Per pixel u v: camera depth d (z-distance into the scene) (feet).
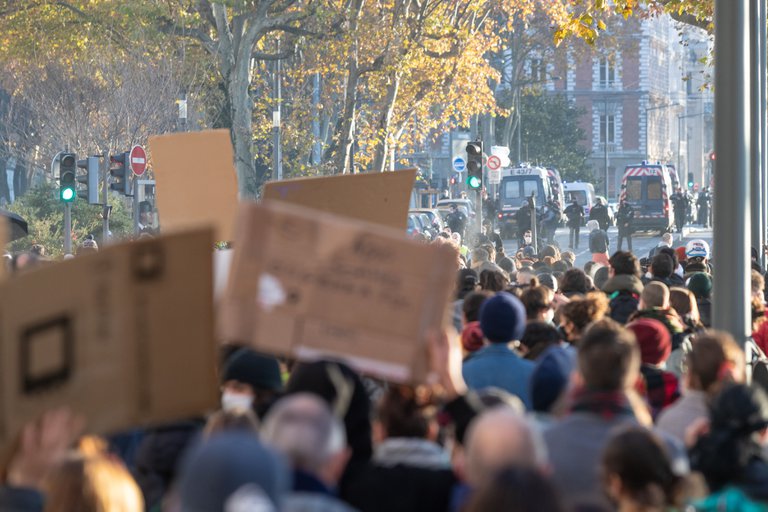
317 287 38.22
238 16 345.51
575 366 49.26
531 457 33.83
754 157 197.06
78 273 34.09
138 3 343.05
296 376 41.01
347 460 41.29
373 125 423.23
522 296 73.87
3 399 34.58
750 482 43.37
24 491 34.91
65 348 34.27
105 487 35.70
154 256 33.91
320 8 347.15
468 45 409.90
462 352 67.15
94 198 226.99
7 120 483.10
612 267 96.48
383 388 54.70
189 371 34.24
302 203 57.36
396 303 38.32
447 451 47.06
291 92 453.17
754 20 194.70
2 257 38.04
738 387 44.39
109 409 34.17
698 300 105.81
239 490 25.44
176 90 392.06
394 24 364.79
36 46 405.39
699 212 644.69
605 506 40.65
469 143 271.28
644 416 44.96
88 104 402.11
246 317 38.24
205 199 63.05
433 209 423.64
